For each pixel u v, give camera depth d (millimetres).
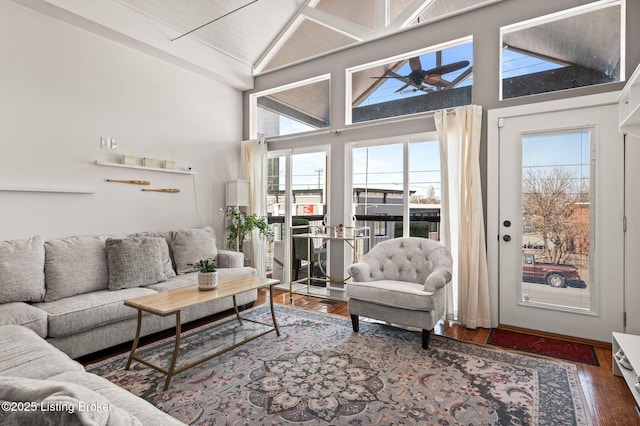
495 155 3346
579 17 3141
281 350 2689
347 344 2816
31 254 2623
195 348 2727
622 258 2814
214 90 4848
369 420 1806
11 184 2979
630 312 2766
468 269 3322
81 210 3447
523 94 3363
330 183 4492
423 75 3945
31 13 3098
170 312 2145
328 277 4477
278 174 5059
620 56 2943
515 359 2541
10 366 1495
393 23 4004
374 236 4191
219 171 4934
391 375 2289
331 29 4461
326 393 2064
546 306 3117
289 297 4391
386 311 2896
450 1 3752
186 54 4199
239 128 5250
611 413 1872
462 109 3412
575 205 3018
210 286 2711
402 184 3982
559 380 2225
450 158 3574
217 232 4898
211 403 1955
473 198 3316
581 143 2998
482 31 3463
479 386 2148
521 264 3246
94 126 3539
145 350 2508
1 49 2926
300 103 4895
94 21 3320
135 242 3199
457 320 3461
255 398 2008
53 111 3240
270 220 5160
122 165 3715
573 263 3023
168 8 3824
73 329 2375
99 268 2992
